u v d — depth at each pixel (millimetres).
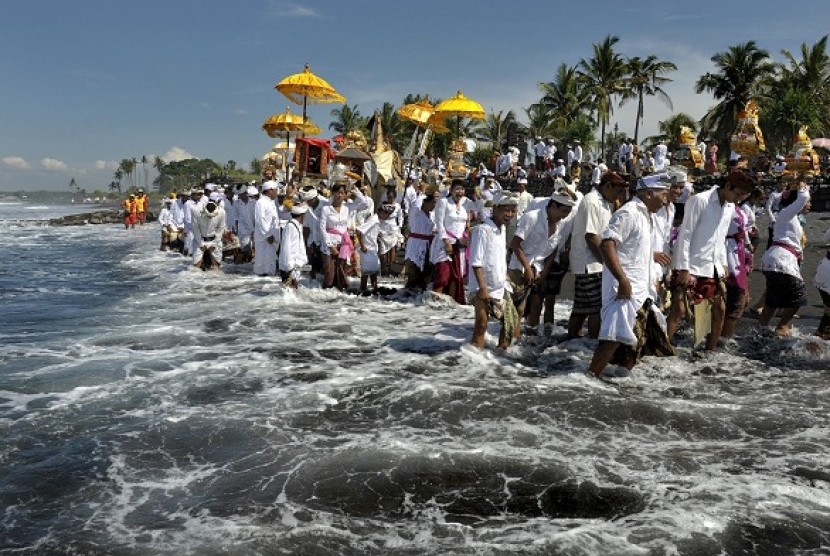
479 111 22781
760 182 25234
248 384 6219
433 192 11570
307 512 3693
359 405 5590
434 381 6258
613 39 55312
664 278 8227
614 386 6094
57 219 55688
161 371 6688
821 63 51406
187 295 12078
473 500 3838
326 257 12336
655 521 3543
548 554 3227
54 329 8922
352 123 68250
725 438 4840
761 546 3303
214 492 3949
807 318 9523
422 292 11867
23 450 4594
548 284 8531
